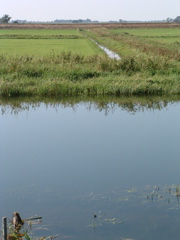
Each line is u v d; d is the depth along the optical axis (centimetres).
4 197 870
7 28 11988
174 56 2861
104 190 898
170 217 772
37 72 2289
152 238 700
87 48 4378
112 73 2327
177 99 2006
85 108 1844
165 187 910
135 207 815
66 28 12225
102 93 2061
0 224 751
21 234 720
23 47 4528
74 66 2377
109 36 6700
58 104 1947
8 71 2275
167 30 10075
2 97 2027
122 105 1905
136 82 2141
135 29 10944
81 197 866
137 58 2480
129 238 707
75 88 2067
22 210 809
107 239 698
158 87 2077
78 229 738
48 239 704
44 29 11650
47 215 787
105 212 795
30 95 2048
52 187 921
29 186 931
